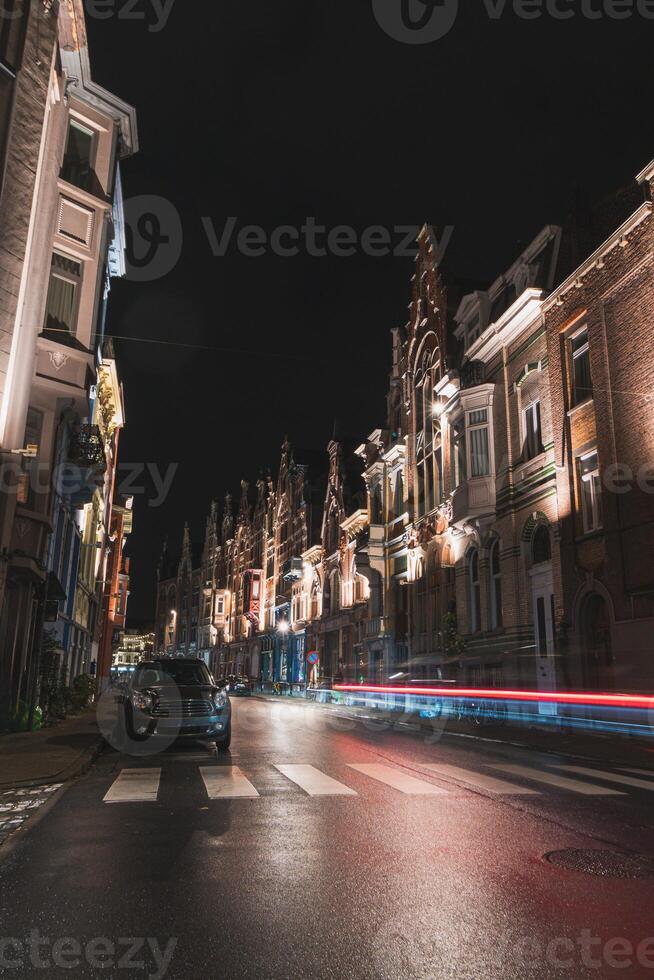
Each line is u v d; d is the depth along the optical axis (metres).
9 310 14.63
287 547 63.94
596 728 17.53
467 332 28.44
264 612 70.19
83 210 18.12
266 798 7.88
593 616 18.84
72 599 27.05
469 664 25.27
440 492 30.25
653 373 16.80
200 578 100.81
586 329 19.86
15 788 8.82
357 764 10.70
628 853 5.66
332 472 51.06
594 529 19.05
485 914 4.32
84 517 30.70
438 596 30.14
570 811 7.29
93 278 17.97
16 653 16.12
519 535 22.77
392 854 5.59
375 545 37.28
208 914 4.30
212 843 5.93
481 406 25.38
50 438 16.95
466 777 9.49
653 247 17.08
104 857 5.52
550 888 4.79
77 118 18.58
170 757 11.70
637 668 16.41
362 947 3.83
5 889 4.77
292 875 5.06
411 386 34.28
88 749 12.25
